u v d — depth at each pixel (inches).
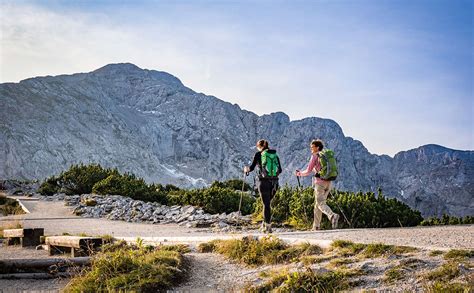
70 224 786.8
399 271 288.4
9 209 1056.2
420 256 307.6
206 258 414.9
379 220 647.8
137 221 825.5
